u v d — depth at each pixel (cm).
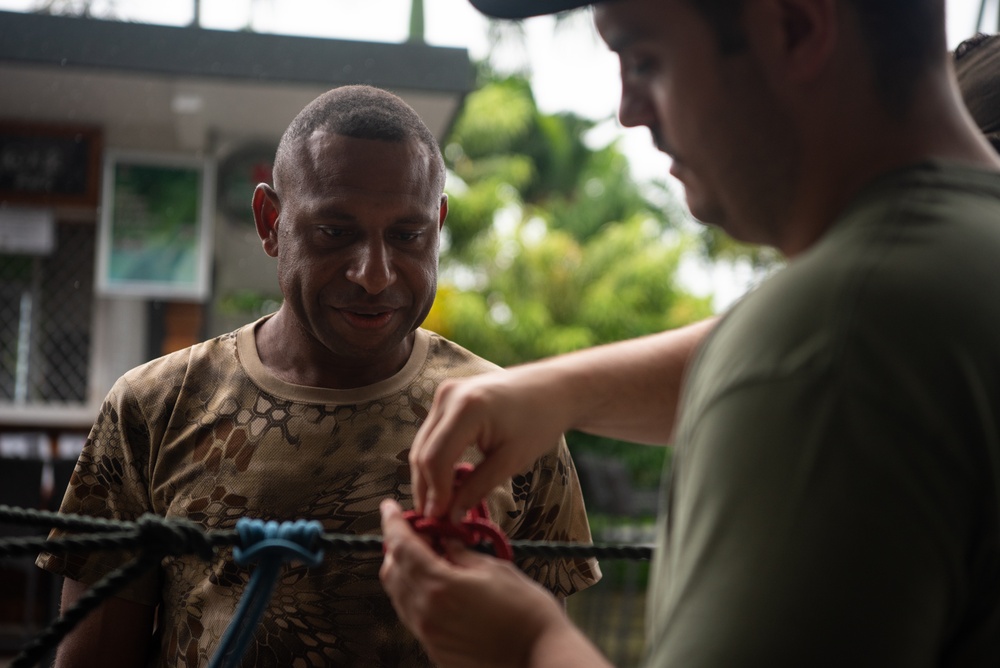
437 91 473
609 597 651
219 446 145
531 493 152
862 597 65
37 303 555
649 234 1051
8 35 447
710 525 70
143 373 154
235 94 487
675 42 82
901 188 77
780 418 70
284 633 137
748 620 66
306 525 116
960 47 148
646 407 108
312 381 149
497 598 80
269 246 158
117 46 455
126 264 548
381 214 139
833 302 71
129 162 546
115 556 147
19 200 532
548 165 1231
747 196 84
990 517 68
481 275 1013
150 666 151
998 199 78
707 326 113
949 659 71
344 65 466
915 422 67
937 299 70
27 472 395
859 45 79
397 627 140
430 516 95
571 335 931
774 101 80
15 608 457
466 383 99
